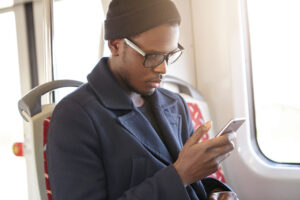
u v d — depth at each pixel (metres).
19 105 1.34
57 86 1.39
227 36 2.13
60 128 0.98
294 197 2.10
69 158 0.95
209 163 0.96
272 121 2.13
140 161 1.03
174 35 0.99
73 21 2.20
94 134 1.00
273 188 2.11
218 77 2.25
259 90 2.14
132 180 1.01
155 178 0.96
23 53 2.38
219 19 2.18
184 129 1.33
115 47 1.05
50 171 0.98
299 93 2.07
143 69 1.01
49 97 1.68
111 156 1.02
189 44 2.36
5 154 2.76
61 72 2.22
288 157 2.13
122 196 0.94
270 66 2.10
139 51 0.97
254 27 2.10
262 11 2.07
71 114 0.99
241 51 2.10
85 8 2.17
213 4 2.21
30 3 2.35
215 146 0.95
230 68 2.14
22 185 2.75
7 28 2.42
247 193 2.14
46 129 1.24
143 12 0.95
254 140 2.17
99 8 2.12
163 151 1.11
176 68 2.26
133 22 0.96
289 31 2.04
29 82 2.40
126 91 1.14
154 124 1.20
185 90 2.21
